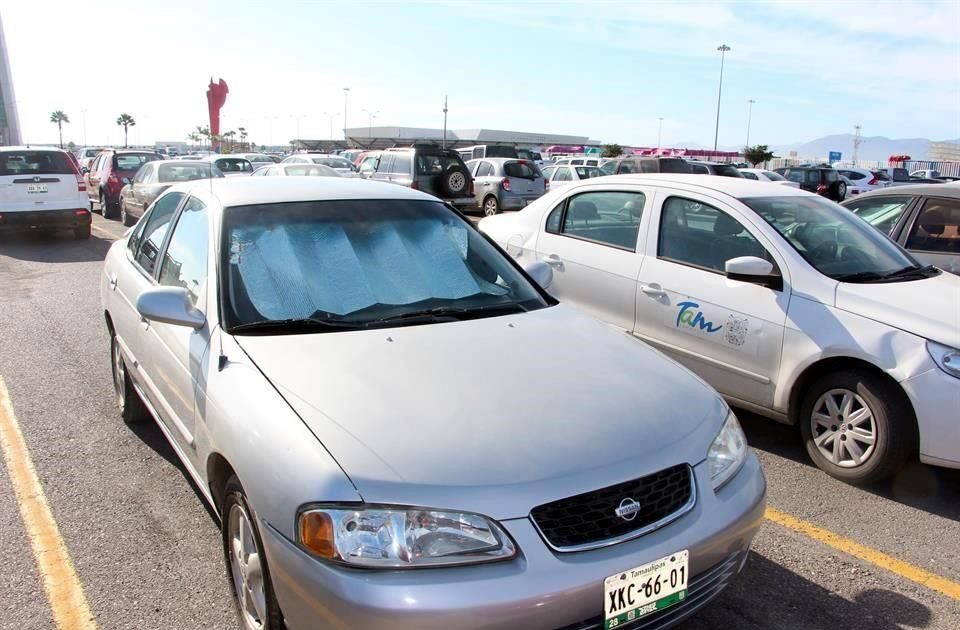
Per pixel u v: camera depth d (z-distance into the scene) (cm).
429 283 330
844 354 403
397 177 1695
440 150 1708
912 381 378
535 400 246
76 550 329
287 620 218
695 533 229
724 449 257
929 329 382
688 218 499
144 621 281
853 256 459
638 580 215
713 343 464
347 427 225
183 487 391
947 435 372
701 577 234
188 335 309
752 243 460
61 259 1158
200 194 375
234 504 261
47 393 532
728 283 462
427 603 194
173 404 328
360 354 269
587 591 205
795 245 449
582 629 209
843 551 342
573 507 214
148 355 367
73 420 481
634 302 511
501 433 227
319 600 204
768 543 349
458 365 265
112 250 500
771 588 311
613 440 232
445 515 205
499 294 341
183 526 351
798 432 488
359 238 338
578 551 210
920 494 402
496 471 214
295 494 213
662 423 246
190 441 300
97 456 428
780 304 434
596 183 570
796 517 374
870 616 293
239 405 249
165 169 1409
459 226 375
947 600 305
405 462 214
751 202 480
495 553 204
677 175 545
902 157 5469
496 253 375
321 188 369
